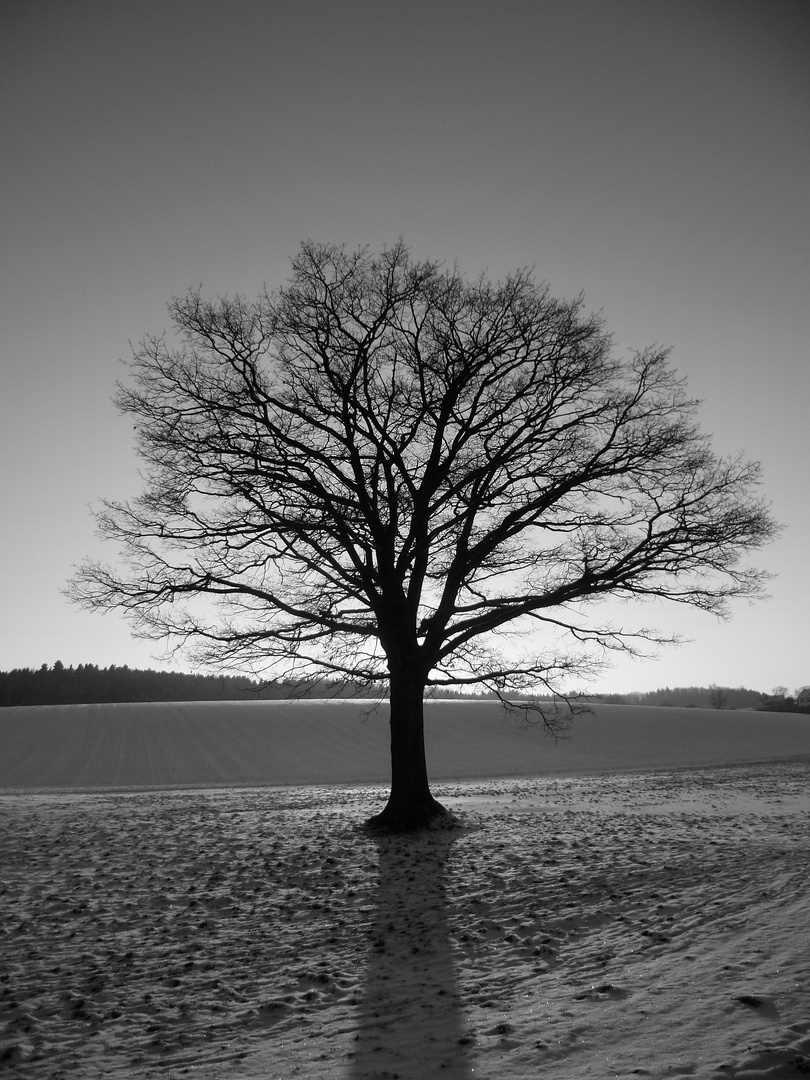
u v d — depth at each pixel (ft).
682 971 23.99
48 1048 21.06
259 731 206.49
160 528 55.47
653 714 262.26
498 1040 19.93
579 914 32.14
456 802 76.54
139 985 25.72
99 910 34.99
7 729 207.21
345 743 189.37
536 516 57.26
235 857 46.06
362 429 57.82
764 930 27.53
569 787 101.81
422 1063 18.93
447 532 60.39
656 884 36.19
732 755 177.78
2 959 28.48
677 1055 18.11
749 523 53.57
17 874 42.27
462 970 26.07
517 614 57.41
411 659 57.72
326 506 54.44
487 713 244.01
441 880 39.32
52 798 89.45
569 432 57.77
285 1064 19.52
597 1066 17.93
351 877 40.57
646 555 55.72
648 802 74.33
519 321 56.75
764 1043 18.20
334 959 27.89
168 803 80.07
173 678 484.74
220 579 56.08
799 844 44.57
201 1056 20.33
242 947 29.53
